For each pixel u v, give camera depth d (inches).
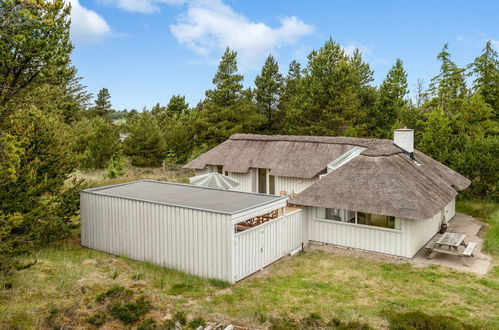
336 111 1565.0
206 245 506.0
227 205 547.2
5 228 418.0
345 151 927.7
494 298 438.9
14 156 403.2
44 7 470.3
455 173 870.4
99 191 657.6
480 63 1795.0
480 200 935.0
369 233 611.2
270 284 486.9
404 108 1903.3
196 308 390.3
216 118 1571.1
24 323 319.6
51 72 530.9
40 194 556.1
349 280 499.5
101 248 627.8
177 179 1245.7
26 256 512.7
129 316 343.9
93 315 342.6
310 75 1830.7
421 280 497.0
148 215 563.8
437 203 599.2
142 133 1433.3
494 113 1680.6
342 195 618.2
